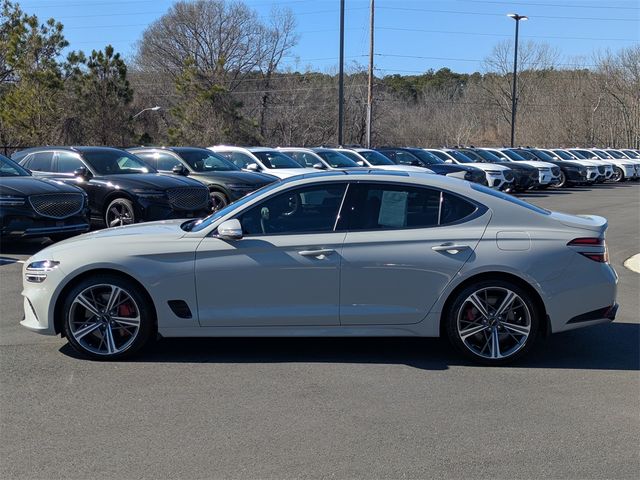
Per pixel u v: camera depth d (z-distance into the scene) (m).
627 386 5.27
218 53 57.91
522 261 5.53
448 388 5.18
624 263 11.17
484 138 67.12
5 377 5.38
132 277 5.68
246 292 5.65
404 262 5.57
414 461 4.00
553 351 6.15
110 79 33.31
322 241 5.61
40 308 5.78
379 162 20.83
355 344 6.32
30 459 4.02
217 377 5.41
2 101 31.03
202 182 14.38
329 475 3.83
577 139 62.94
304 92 55.28
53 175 13.33
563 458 4.06
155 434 4.36
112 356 5.76
